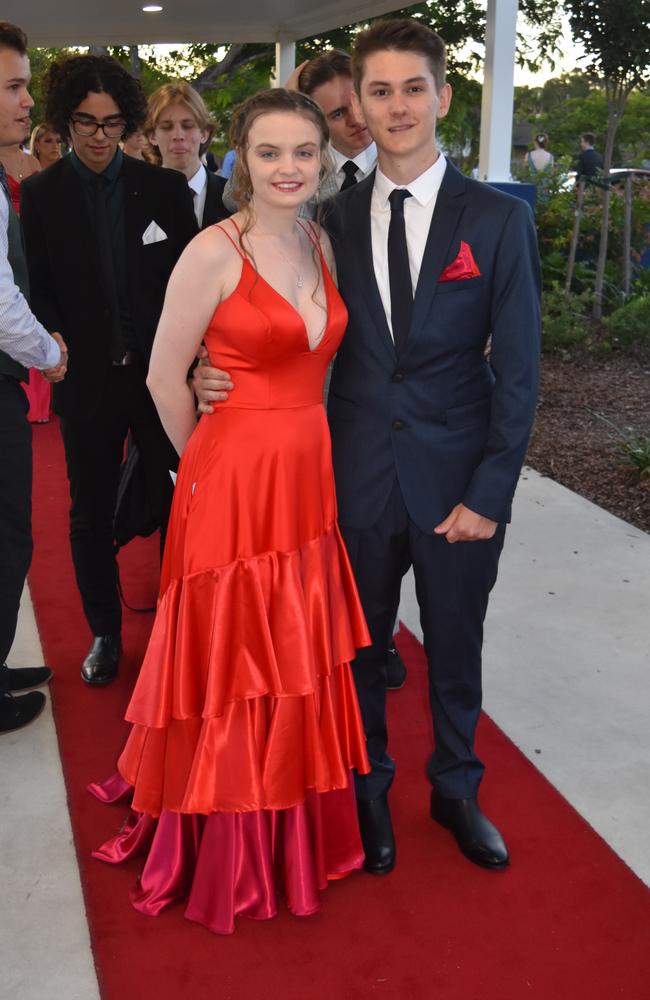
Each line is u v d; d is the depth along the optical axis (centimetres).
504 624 373
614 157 1930
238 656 222
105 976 215
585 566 425
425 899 238
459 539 229
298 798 225
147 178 305
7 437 284
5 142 272
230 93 1491
